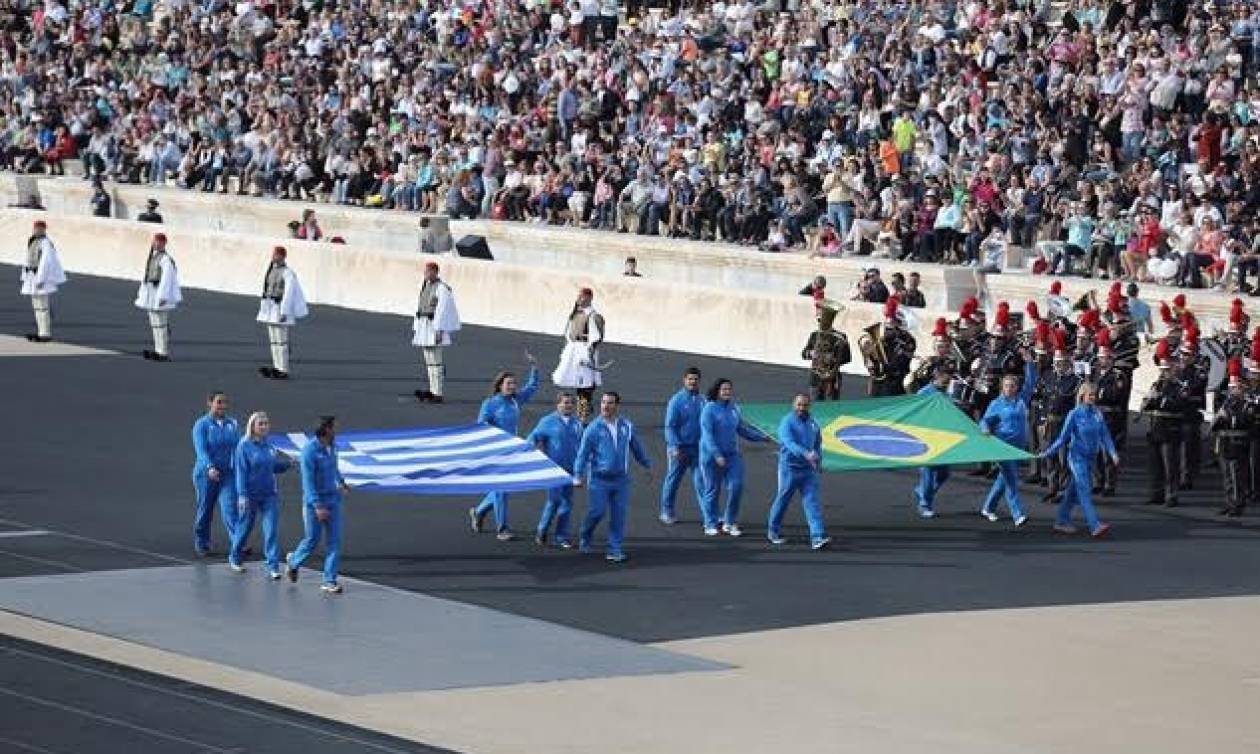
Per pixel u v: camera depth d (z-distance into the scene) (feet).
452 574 150.71
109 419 201.16
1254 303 213.05
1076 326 193.98
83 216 306.96
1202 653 134.41
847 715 119.55
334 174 307.99
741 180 265.13
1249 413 173.17
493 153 292.61
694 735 114.83
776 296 236.63
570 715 117.91
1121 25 262.67
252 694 120.26
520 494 175.73
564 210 284.20
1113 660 132.46
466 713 117.80
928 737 115.65
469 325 260.62
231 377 224.12
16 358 232.32
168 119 337.31
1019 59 263.70
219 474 150.20
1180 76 249.96
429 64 315.58
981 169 248.93
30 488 173.06
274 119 322.55
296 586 145.79
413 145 302.45
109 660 126.21
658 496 177.17
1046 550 161.99
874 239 253.03
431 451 158.92
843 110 270.87
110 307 269.44
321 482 143.33
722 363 236.63
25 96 355.97
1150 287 222.89
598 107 292.61
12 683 122.01
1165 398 176.96
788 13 293.02
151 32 361.71
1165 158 241.14
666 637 135.95
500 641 133.59
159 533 159.43
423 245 278.46
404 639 133.39
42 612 136.98
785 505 161.38
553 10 319.27
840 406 172.24
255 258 284.20
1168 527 170.19
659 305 246.68
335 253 276.00
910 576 153.17
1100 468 182.09
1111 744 115.55
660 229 273.95
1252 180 233.55
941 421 171.22
